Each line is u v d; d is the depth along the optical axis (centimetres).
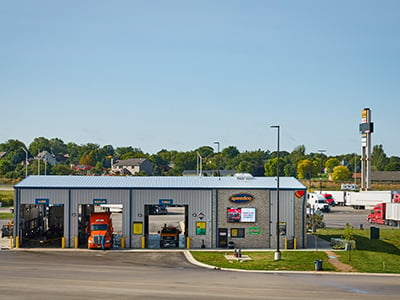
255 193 4931
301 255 4319
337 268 3800
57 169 16050
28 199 4775
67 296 2555
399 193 8700
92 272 3381
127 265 3797
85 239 5278
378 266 3900
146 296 2583
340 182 15762
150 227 6544
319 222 6500
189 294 2655
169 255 4378
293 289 2878
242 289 2838
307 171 16838
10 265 3662
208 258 4209
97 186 4850
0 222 6856
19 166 17038
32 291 2670
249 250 4716
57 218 5638
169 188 4872
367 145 11650
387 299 2634
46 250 4572
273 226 4925
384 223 7306
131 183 5028
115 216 7894
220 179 5347
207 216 4897
